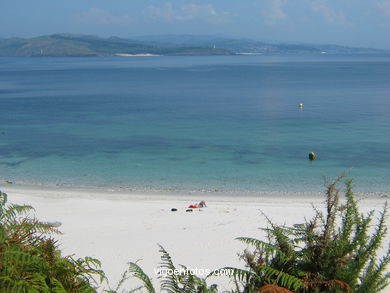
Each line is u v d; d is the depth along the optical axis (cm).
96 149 3962
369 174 3041
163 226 1777
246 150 3866
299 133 4666
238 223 1797
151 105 7456
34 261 627
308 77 15100
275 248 682
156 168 3275
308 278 662
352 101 7750
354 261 683
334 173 3078
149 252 1434
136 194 2545
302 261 706
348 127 5003
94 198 2438
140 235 1633
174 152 3819
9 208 782
